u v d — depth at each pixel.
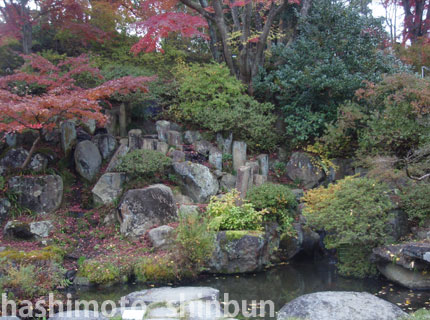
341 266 7.16
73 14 11.63
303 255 8.28
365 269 6.91
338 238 7.09
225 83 10.98
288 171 10.63
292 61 11.41
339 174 10.26
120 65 11.33
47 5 11.38
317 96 10.75
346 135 10.10
